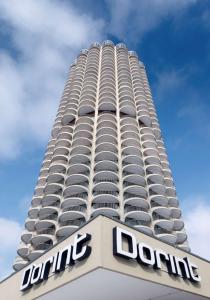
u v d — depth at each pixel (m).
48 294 16.19
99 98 70.69
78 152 56.38
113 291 15.97
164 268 16.42
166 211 47.94
